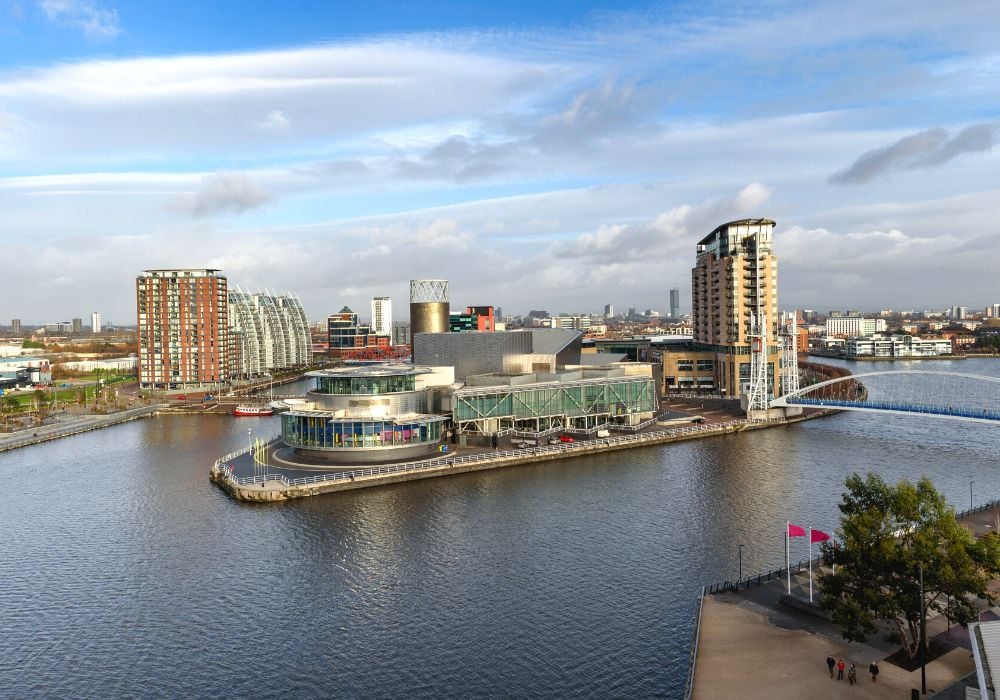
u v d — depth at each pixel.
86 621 76.25
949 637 64.38
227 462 145.62
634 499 119.06
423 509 113.88
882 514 64.12
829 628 67.38
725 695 55.88
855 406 184.38
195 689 63.25
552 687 62.06
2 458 164.62
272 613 77.19
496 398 165.00
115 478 141.50
